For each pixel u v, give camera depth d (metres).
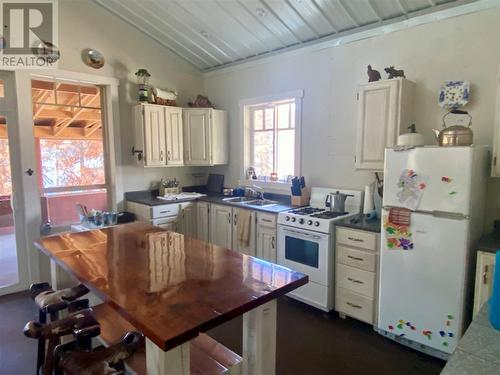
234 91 4.59
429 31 2.83
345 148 3.46
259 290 1.43
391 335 2.60
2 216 3.46
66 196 3.91
